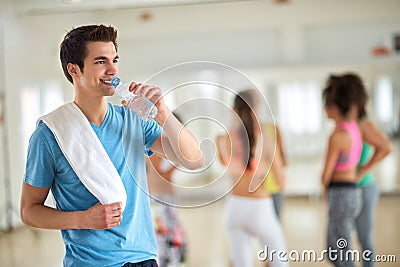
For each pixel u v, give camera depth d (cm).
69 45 187
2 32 647
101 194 184
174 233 395
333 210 365
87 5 589
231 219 344
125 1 589
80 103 192
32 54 672
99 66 185
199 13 735
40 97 686
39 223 188
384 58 742
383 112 739
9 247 573
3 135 666
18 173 673
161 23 732
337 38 754
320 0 739
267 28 764
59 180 190
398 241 505
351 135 360
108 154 191
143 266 196
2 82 669
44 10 604
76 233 191
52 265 496
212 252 505
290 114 769
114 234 190
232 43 775
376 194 402
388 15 736
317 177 757
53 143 186
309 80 766
